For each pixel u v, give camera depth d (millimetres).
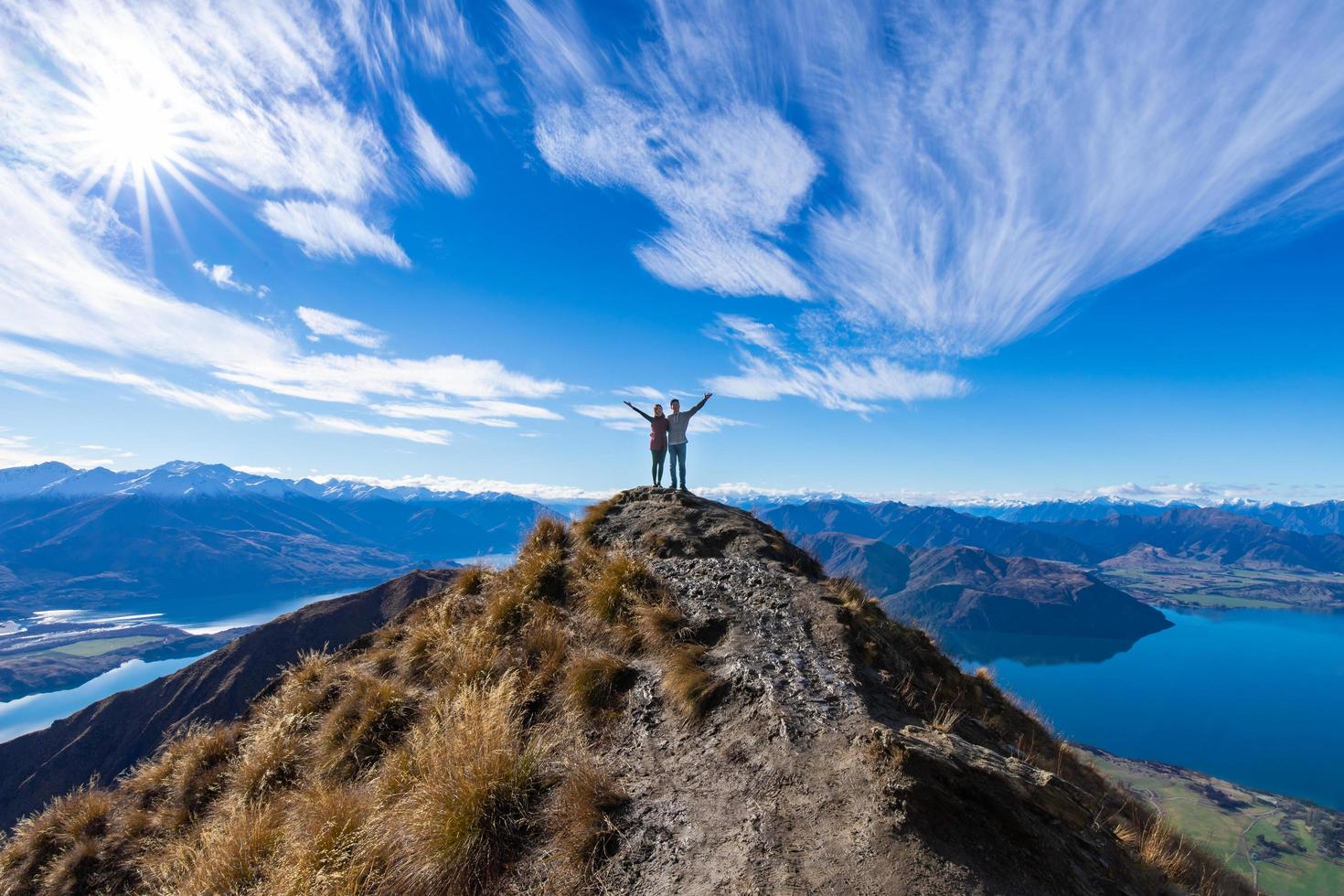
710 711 7617
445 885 5906
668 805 6211
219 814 9812
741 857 5152
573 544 15312
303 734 10977
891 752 5801
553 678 9227
